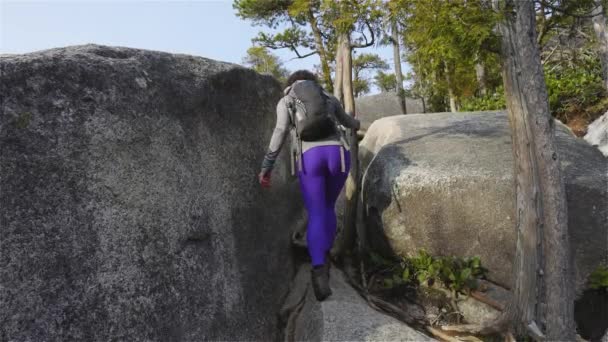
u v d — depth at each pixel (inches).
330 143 125.0
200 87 106.0
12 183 68.2
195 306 96.9
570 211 132.1
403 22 145.1
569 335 111.8
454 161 147.6
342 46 173.8
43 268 70.0
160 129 93.7
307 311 126.3
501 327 119.6
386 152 162.9
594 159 155.6
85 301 74.9
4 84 69.6
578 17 144.7
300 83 126.5
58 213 73.2
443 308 134.1
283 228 144.8
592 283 128.7
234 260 113.3
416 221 142.1
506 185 134.0
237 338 108.8
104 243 79.4
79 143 77.8
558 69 368.8
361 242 166.2
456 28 117.3
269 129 140.9
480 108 353.7
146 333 84.1
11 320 65.4
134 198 86.1
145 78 92.4
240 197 120.3
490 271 135.6
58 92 76.3
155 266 88.5
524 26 114.6
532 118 114.7
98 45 90.4
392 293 140.1
